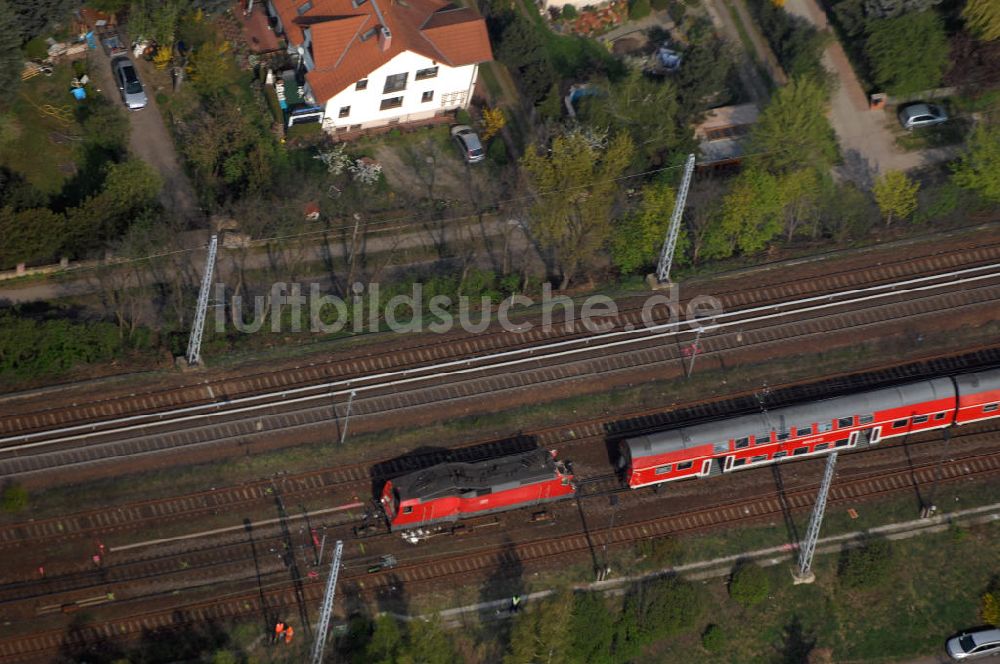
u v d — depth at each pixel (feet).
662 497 310.04
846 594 303.89
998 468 319.47
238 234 337.93
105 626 281.74
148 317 322.55
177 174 347.77
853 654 298.97
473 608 293.23
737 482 313.73
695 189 349.41
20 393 306.14
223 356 317.42
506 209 342.64
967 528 311.47
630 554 302.04
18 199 326.44
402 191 354.74
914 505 313.94
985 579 306.96
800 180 338.54
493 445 314.35
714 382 327.88
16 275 323.16
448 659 273.13
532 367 325.01
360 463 308.40
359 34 357.00
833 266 347.97
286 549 295.28
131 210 325.83
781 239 354.74
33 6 348.79
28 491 294.87
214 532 295.69
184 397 310.86
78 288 325.83
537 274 342.23
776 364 331.57
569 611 280.31
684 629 294.87
